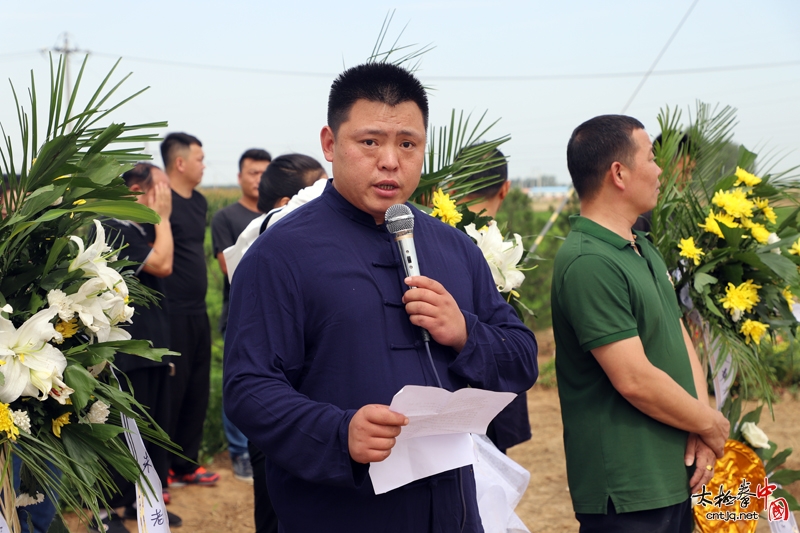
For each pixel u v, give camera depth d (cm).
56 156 188
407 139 187
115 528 384
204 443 606
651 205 283
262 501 326
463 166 309
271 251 184
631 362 257
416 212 211
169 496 486
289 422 168
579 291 264
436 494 188
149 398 409
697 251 325
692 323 345
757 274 336
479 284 213
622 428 267
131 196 191
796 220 361
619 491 264
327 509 184
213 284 1238
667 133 356
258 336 178
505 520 270
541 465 589
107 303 192
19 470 201
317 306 181
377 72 187
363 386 179
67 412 185
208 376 515
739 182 350
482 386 190
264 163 568
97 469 189
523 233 1091
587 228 278
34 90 190
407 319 188
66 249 196
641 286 267
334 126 191
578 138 287
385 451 163
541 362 941
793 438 622
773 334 351
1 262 184
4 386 170
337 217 192
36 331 176
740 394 353
